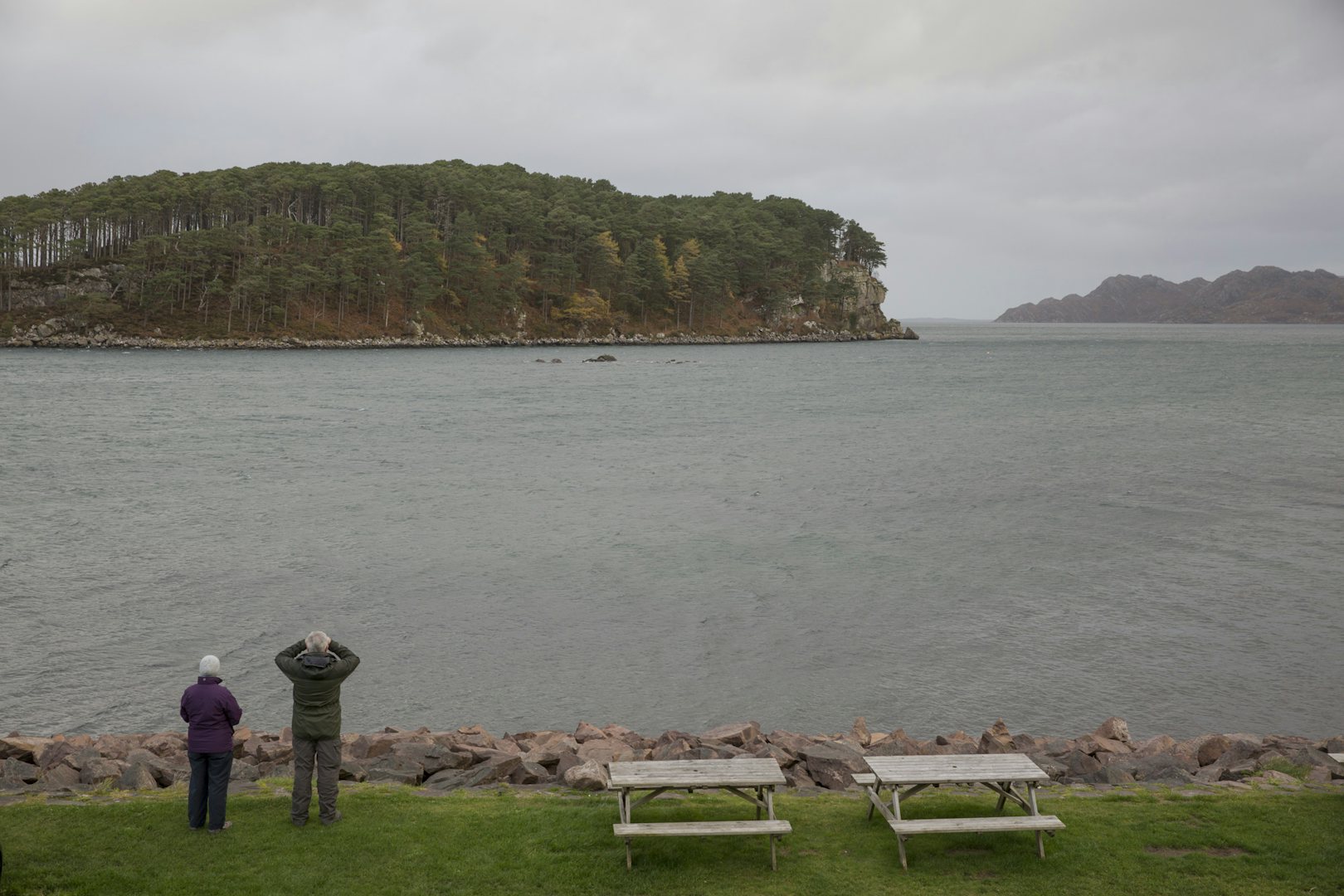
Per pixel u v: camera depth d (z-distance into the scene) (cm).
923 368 14725
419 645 2264
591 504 4000
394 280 19512
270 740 1443
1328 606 2555
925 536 3400
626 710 1912
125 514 3719
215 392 9550
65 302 18075
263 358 15512
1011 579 2836
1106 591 2714
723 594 2684
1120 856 908
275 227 19688
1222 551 3159
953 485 4469
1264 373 13112
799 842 947
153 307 18012
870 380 12162
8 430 6406
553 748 1305
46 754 1362
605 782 1131
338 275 19262
